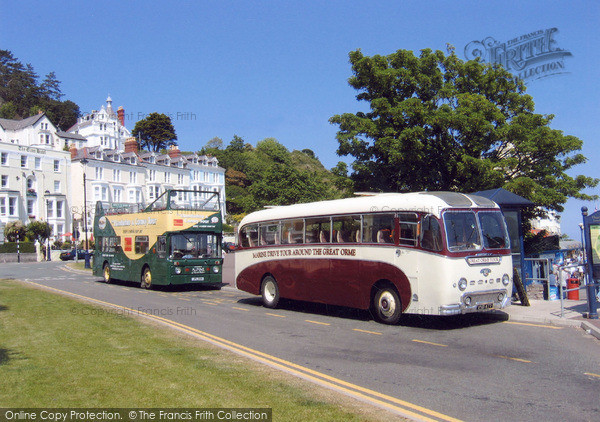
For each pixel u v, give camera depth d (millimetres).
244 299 18922
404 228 12094
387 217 12562
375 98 25266
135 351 8781
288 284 15500
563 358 8586
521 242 15039
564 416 5867
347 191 26250
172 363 7871
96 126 98938
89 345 9312
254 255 16938
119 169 72312
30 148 65688
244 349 9648
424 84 24531
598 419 5762
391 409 5812
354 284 13297
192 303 17531
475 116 22031
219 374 7203
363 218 13203
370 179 25906
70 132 101688
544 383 7188
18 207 63750
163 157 81500
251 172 113875
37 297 17969
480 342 10039
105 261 27266
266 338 10828
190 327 12273
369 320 13336
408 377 7582
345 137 25594
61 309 14570
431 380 7410
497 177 22000
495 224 12227
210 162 89312
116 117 111250
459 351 9320
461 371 7902
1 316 13102
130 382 6758
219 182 89562
